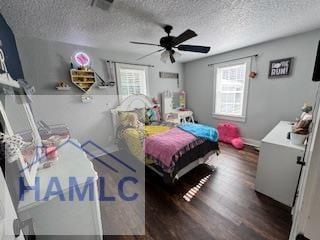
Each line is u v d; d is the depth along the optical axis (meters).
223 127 3.81
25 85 1.51
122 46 2.91
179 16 1.86
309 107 2.07
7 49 1.69
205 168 2.57
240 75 3.50
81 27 2.04
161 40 2.13
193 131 2.61
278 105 2.96
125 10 1.69
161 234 1.45
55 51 2.57
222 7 1.70
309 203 0.43
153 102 3.93
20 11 1.58
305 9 1.78
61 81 2.67
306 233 0.45
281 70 2.81
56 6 1.54
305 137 1.61
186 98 4.77
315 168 0.40
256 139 3.39
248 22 2.08
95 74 3.02
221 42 2.87
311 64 2.51
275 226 1.47
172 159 1.93
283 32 2.47
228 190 2.00
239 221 1.54
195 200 1.85
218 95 3.99
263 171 1.85
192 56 3.88
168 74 4.25
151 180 2.31
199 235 1.41
